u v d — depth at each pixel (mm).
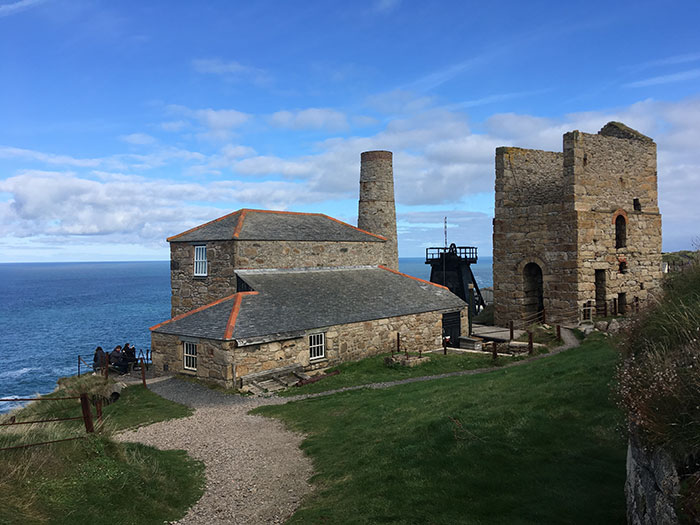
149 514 8016
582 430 9281
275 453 11852
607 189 26797
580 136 25484
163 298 140000
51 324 84438
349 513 7922
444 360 22844
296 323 21906
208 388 19500
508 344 23938
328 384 19656
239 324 20406
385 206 40375
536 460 8516
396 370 21578
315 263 28922
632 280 27922
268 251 26688
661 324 7027
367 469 9664
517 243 28453
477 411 11336
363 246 31859
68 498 7293
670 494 4473
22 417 15711
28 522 6344
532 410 10719
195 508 8859
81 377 19438
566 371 13922
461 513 7301
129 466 9047
